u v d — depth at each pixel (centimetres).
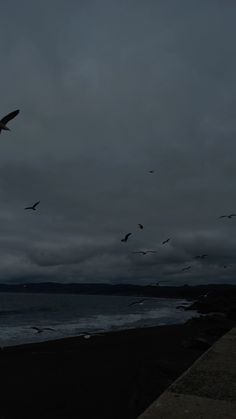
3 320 4831
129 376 1317
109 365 1550
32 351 1967
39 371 1459
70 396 1114
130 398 1015
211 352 540
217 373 423
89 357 1759
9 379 1327
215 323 3153
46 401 1070
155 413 305
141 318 5631
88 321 4944
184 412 308
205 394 351
